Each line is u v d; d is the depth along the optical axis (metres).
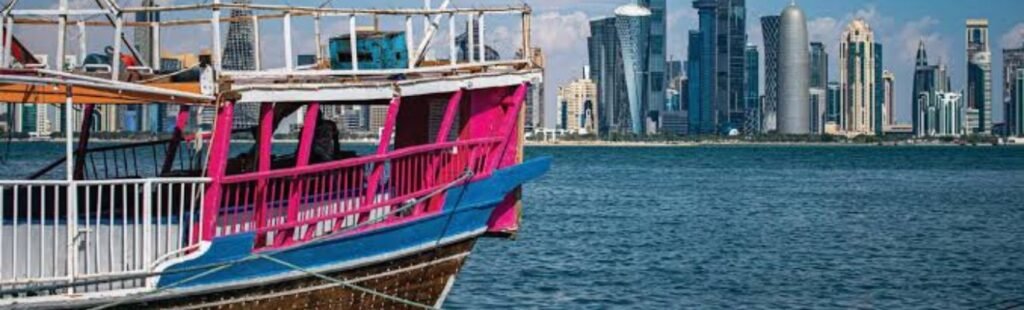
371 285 23.45
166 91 20.75
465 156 25.09
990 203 94.94
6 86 20.55
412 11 23.94
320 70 22.94
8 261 20.75
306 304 22.50
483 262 48.94
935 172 168.00
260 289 21.69
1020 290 44.44
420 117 26.31
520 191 26.72
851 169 180.38
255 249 21.75
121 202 23.42
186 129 25.89
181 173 24.25
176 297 20.66
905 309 40.31
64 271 20.50
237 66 23.56
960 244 60.41
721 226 70.62
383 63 23.89
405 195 23.64
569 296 42.06
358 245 22.92
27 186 20.48
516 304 40.22
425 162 24.61
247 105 24.95
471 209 25.00
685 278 46.66
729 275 47.69
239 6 21.52
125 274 20.00
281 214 22.72
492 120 25.77
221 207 22.34
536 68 25.95
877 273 48.47
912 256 54.69
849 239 62.69
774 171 169.38
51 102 20.89
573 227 68.75
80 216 22.30
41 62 23.14
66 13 21.05
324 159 24.75
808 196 103.88
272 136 23.78
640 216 78.00
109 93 20.78
